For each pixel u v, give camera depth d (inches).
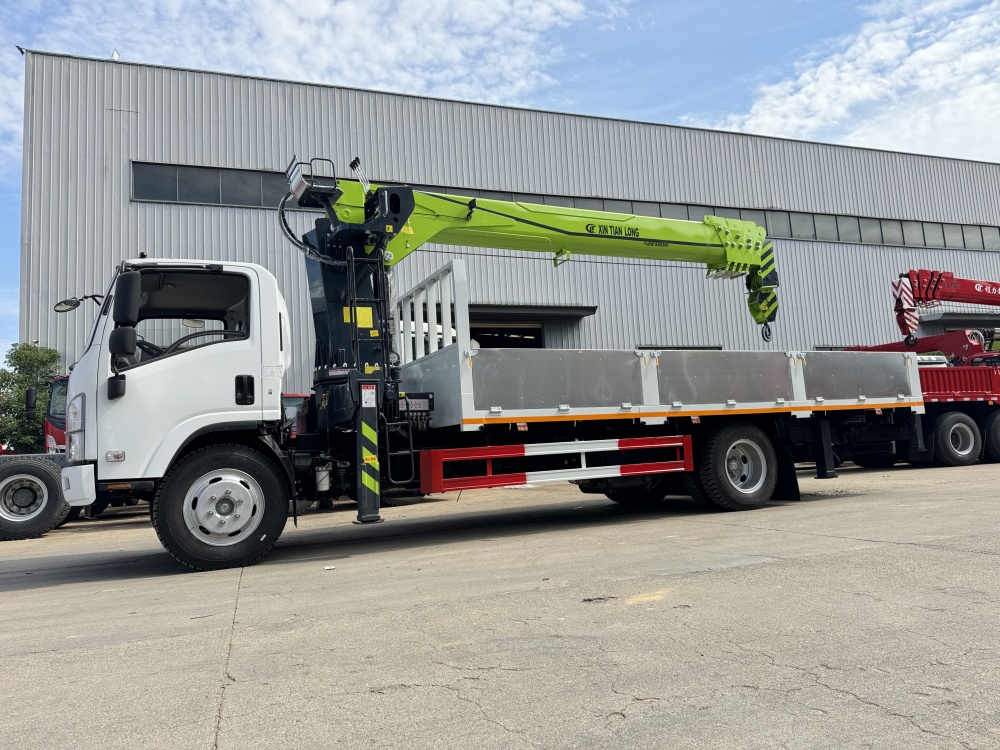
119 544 382.6
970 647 138.6
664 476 366.3
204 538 251.0
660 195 929.5
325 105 780.6
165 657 151.1
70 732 114.1
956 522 276.7
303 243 313.6
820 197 1032.2
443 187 822.5
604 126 911.0
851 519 301.4
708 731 107.0
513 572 224.8
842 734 104.7
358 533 357.1
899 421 422.3
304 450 284.4
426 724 112.4
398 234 315.3
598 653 142.6
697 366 343.0
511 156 857.5
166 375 250.4
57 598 225.0
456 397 289.9
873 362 398.9
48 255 665.6
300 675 136.6
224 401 256.8
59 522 430.6
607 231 365.4
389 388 294.0
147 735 111.8
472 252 809.5
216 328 284.2
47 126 681.0
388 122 806.5
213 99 738.2
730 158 981.2
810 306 999.0
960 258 1113.4
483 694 123.7
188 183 721.6
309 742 107.3
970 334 631.2
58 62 692.1
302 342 728.3
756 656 137.9
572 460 324.2
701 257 394.9
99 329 250.4
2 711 124.6
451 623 167.5
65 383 493.7
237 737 110.0
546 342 849.5
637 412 324.2
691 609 171.2
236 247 722.8
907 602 169.9
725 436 349.1
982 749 98.8
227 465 255.0
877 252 1055.0
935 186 1117.7
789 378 367.9
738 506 349.7
